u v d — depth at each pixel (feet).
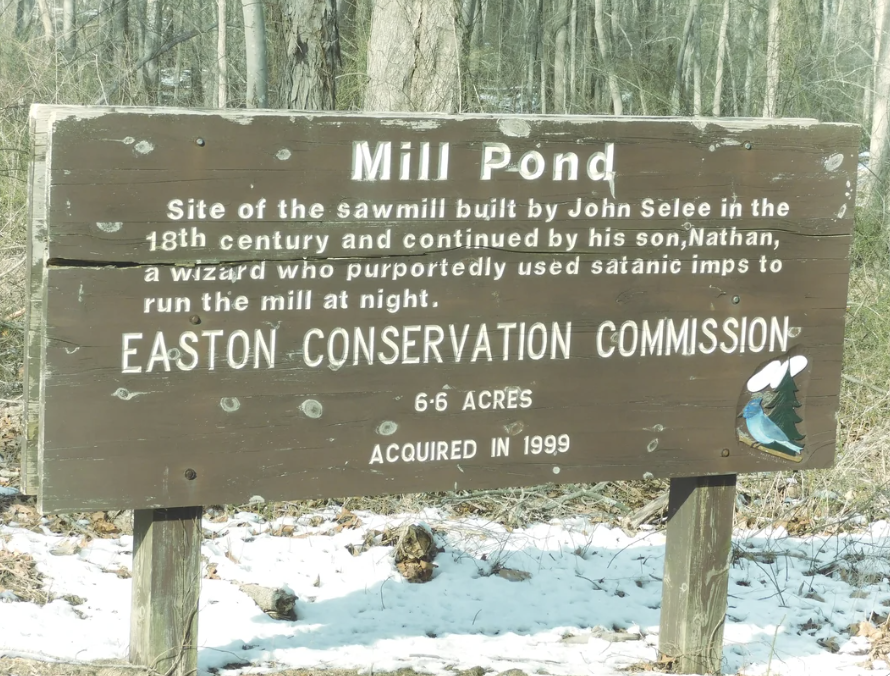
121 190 10.27
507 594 15.84
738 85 85.25
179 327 10.64
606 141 11.75
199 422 10.84
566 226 11.75
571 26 87.25
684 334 12.33
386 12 27.04
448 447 11.71
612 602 15.80
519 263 11.66
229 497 11.03
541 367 11.90
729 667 13.91
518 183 11.53
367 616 14.65
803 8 58.34
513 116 11.40
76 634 13.06
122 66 40.57
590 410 12.13
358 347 11.28
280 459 11.16
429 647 13.67
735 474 13.10
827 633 15.28
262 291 10.87
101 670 11.73
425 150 11.19
